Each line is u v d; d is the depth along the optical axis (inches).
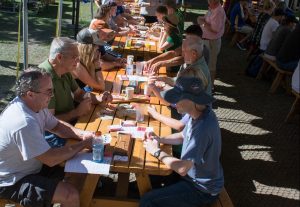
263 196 173.8
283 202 170.2
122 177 146.6
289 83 309.1
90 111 158.1
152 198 125.5
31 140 117.4
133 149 130.1
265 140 230.7
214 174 125.6
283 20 328.2
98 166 119.1
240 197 171.8
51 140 143.1
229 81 335.6
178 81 125.4
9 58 332.5
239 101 291.6
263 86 327.9
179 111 124.6
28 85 119.5
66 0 679.1
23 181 123.3
